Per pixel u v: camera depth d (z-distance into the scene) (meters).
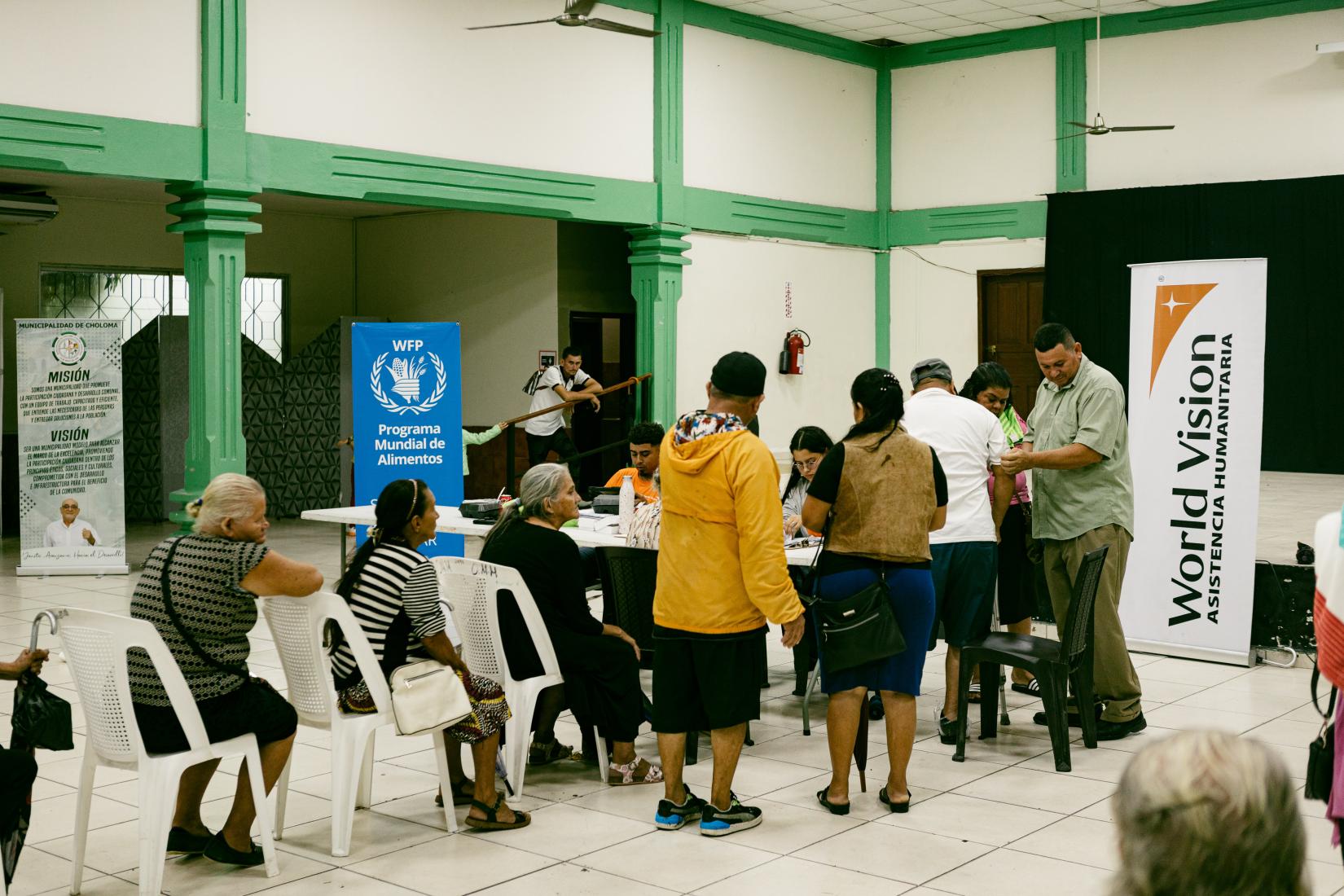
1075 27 11.59
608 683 4.40
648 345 10.91
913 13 11.35
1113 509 5.02
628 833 3.94
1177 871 1.35
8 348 12.44
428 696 3.77
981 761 4.74
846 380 12.70
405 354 7.80
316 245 14.33
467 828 3.99
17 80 7.36
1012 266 12.13
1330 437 10.51
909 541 4.02
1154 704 5.54
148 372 12.68
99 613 3.32
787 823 4.03
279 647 3.85
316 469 13.48
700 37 10.95
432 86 9.19
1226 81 10.87
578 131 10.12
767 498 3.73
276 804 3.95
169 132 7.98
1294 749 4.82
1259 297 6.03
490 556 4.39
